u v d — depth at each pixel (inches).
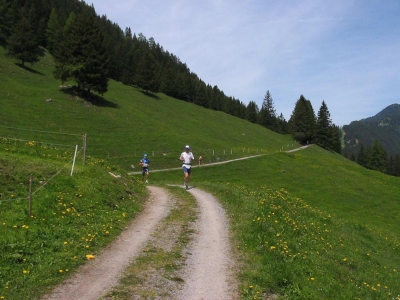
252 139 4564.5
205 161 2433.6
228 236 489.1
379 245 846.5
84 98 3326.8
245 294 313.7
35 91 3068.4
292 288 335.3
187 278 339.9
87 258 365.1
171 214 611.2
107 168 896.9
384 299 428.8
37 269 319.3
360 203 1914.4
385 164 5659.5
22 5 5457.7
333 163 2997.0
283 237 503.8
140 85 5128.0
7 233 385.1
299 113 5423.2
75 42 3206.2
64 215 483.2
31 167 623.8
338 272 462.6
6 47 4210.1
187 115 4788.4
